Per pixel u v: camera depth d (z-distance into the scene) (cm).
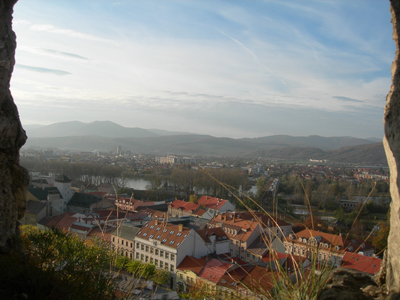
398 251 818
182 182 16312
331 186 14062
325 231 7644
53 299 1010
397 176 827
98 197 11562
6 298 915
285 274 930
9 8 1234
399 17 905
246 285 1045
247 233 6800
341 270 998
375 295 897
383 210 10738
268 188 13375
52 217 8494
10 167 1225
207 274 4575
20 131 1265
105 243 1678
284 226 6838
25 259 1159
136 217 8844
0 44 1192
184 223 8538
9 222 1194
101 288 1253
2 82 1200
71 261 1298
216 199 10962
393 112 865
